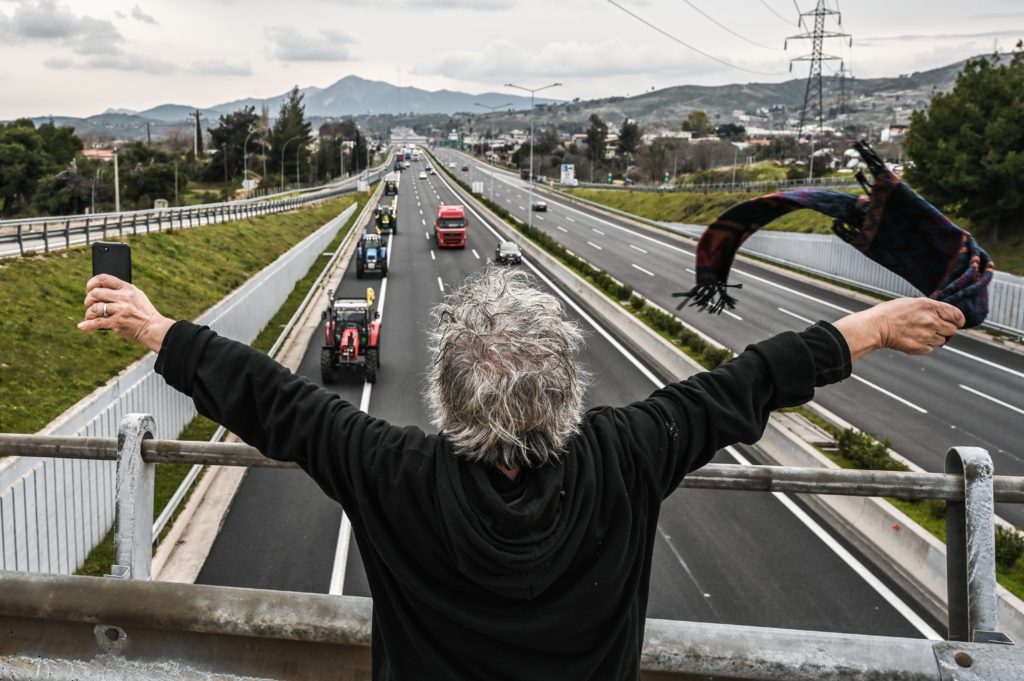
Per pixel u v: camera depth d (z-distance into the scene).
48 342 18.17
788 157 135.25
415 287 45.62
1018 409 22.84
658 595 11.88
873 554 13.12
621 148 190.88
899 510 13.39
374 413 22.73
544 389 1.56
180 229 41.81
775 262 55.38
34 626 2.23
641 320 33.31
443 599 1.56
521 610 1.55
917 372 26.97
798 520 14.44
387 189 120.31
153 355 18.44
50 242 30.55
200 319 23.64
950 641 2.13
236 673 2.16
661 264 55.78
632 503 1.67
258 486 16.14
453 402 1.59
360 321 25.61
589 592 1.58
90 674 2.19
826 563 12.85
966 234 1.93
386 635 1.67
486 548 1.48
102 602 2.15
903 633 10.84
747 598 11.79
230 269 38.31
